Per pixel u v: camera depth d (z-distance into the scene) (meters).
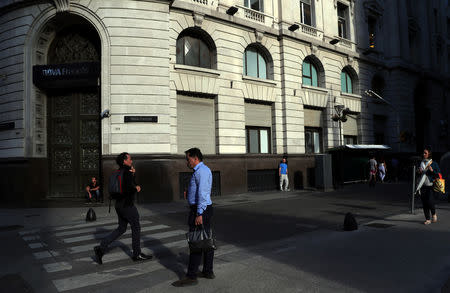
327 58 19.72
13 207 11.86
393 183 20.02
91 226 7.91
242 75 15.42
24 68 12.29
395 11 24.95
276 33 16.84
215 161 14.05
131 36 11.94
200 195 3.69
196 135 14.02
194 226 3.79
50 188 12.80
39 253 5.49
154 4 12.23
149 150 11.88
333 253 4.85
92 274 4.28
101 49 11.88
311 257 4.67
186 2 13.47
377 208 9.77
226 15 14.76
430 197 6.91
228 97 14.83
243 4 16.06
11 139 12.31
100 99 12.45
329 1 20.39
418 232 6.11
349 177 19.00
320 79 19.64
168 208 10.60
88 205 11.39
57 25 12.70
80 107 12.95
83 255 5.27
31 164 12.11
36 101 12.55
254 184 15.70
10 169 12.09
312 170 17.97
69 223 8.37
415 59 27.39
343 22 22.00
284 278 3.80
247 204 11.48
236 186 14.66
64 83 12.41
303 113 17.91
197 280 3.80
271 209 10.06
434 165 6.89
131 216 4.76
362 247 5.14
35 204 11.63
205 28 14.24
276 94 16.91
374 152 22.45
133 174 4.79
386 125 24.69
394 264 4.23
